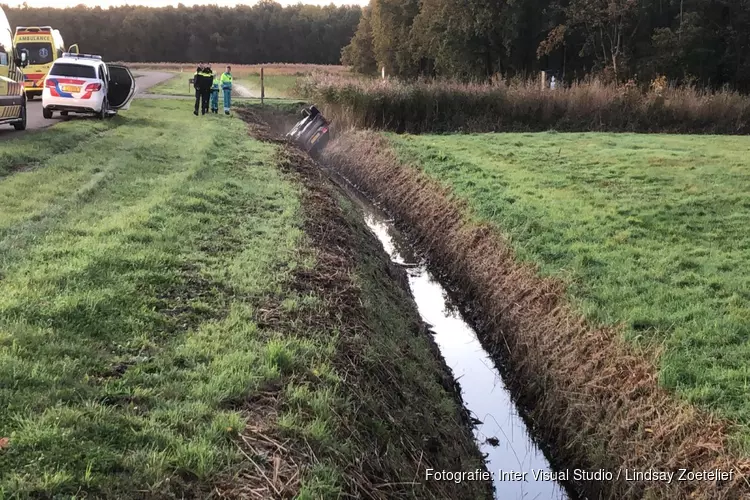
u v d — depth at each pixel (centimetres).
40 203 728
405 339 645
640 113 2197
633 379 519
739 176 1189
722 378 485
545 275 745
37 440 298
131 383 376
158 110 2019
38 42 2422
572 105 2206
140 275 537
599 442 509
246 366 406
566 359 605
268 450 333
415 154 1540
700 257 753
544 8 3962
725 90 2347
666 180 1177
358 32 6134
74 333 421
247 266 607
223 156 1208
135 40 10262
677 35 3628
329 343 473
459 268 960
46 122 1567
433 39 4247
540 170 1318
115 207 752
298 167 1248
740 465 398
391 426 426
